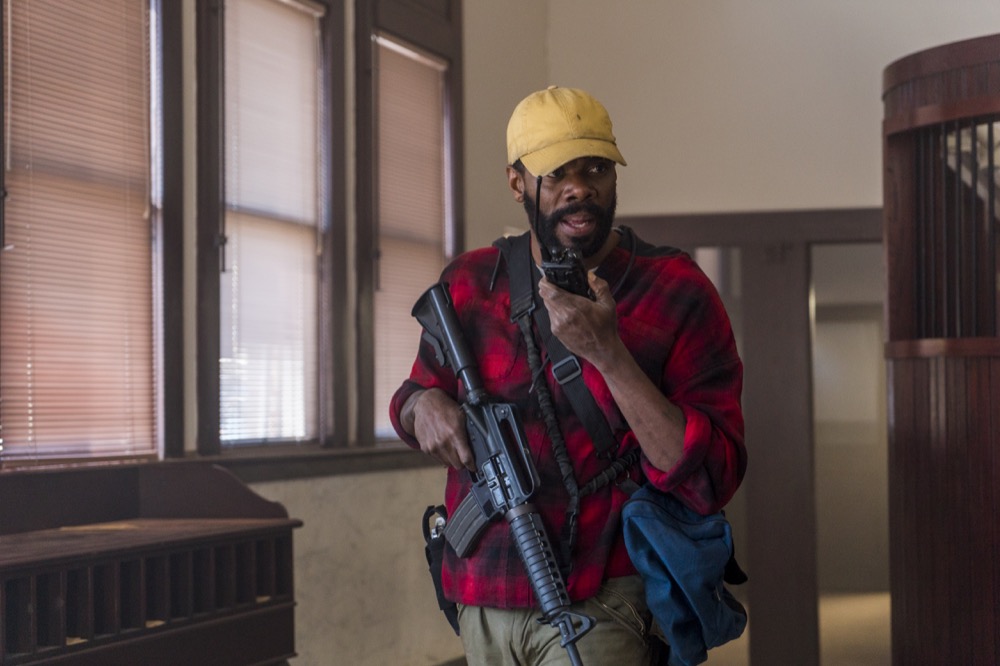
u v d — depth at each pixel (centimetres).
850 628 687
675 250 172
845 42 537
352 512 409
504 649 162
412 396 177
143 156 335
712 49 551
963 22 523
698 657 158
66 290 306
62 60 307
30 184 296
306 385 408
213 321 354
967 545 282
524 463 158
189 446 345
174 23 342
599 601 157
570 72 572
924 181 304
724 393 162
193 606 240
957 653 283
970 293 295
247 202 382
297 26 410
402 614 435
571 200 157
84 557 215
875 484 824
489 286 172
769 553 536
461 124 505
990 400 280
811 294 543
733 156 547
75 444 307
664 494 157
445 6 497
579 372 159
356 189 434
